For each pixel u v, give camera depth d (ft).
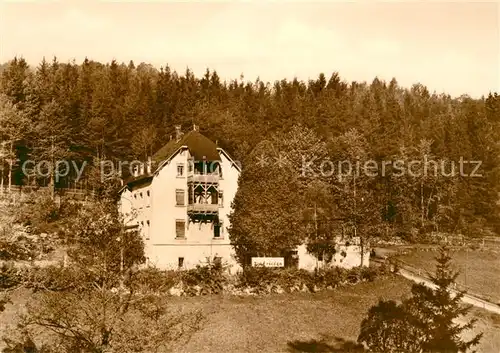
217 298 145.38
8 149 230.89
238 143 298.15
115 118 303.27
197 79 461.78
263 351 113.80
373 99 463.01
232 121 329.52
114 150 279.28
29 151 252.21
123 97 384.88
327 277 163.12
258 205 174.50
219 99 432.25
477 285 171.94
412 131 371.97
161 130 316.19
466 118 354.13
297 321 133.49
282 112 367.45
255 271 156.46
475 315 140.15
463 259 209.67
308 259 176.86
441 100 544.21
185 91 413.80
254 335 121.49
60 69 424.05
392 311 87.81
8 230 156.76
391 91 547.49
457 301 85.71
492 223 282.36
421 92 568.82
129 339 63.10
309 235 179.22
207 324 124.06
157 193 176.35
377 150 313.12
